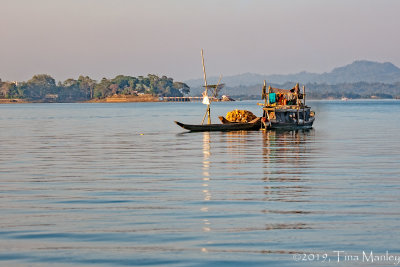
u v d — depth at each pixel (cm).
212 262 1925
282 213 2573
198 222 2423
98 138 7038
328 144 5931
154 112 18862
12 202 2853
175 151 5309
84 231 2291
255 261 1930
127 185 3347
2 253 2020
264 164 4281
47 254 2008
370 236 2194
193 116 14912
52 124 10850
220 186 3291
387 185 3288
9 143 6322
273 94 8244
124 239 2180
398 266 1881
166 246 2091
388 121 11075
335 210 2627
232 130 8025
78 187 3288
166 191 3136
